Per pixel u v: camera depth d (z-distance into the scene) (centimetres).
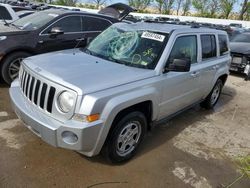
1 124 419
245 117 579
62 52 421
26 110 317
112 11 832
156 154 388
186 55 437
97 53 418
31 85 329
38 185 302
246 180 355
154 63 373
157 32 407
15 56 580
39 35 611
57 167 334
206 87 521
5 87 586
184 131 473
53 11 697
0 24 678
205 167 372
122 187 315
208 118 548
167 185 327
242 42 1008
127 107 322
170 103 411
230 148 434
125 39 418
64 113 290
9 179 305
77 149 291
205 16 4744
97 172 333
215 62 531
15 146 364
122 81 321
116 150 337
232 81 890
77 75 315
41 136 303
